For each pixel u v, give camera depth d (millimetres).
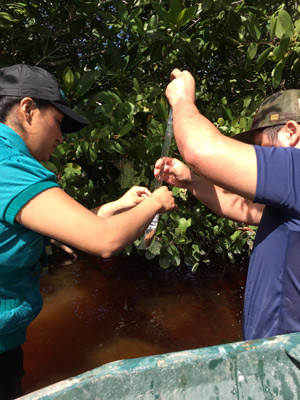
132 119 2484
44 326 2441
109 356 2201
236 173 1004
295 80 3266
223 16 2797
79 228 1028
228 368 761
